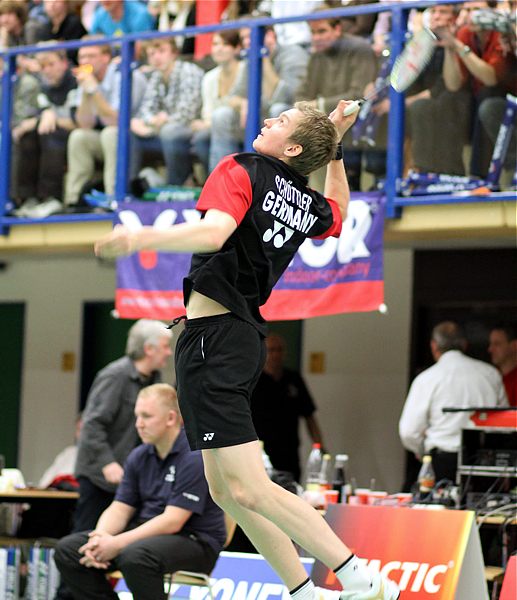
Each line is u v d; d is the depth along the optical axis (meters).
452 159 18.38
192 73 20.45
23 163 22.06
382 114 18.78
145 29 22.78
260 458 9.99
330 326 25.77
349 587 9.97
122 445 18.66
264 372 23.33
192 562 14.84
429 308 24.34
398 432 24.66
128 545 14.68
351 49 19.02
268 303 19.27
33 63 22.00
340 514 14.37
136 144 20.92
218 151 20.16
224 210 9.54
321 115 10.38
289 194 10.18
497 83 18.08
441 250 23.66
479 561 13.42
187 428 10.10
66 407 28.70
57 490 20.69
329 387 25.64
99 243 8.59
